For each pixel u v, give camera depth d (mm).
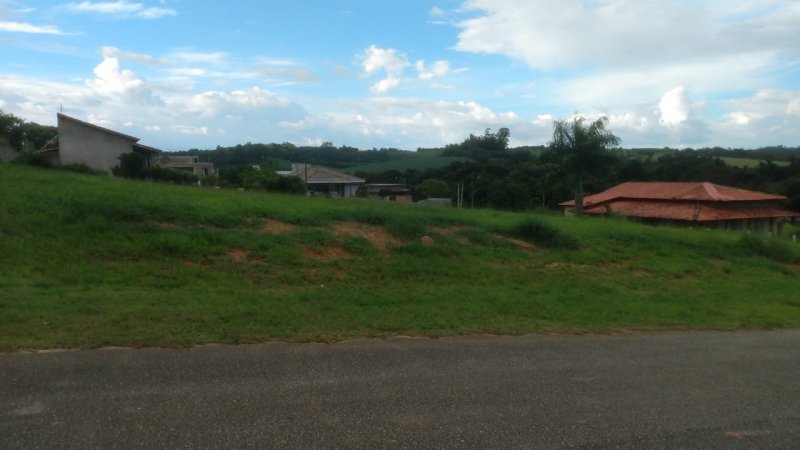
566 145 29734
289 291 8375
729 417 4387
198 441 3475
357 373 4902
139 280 8047
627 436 3934
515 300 9047
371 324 6691
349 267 10289
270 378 4629
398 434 3760
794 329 8391
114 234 9734
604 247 15031
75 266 8242
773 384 5312
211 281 8508
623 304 9492
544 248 14211
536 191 44500
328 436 3666
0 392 3980
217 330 5895
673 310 9266
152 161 41281
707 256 15906
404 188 60375
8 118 46062
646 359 6000
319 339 5891
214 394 4211
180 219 11375
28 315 5840
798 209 45938
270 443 3516
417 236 13055
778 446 3895
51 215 10133
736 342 7156
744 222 38125
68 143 35344
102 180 17016
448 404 4320
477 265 11602
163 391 4203
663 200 40031
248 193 18484
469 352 5828
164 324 5945
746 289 12258
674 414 4391
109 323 5816
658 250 15570
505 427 3965
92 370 4523
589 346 6445
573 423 4105
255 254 10078
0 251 8289
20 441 3324
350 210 14531
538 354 5918
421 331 6574
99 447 3320
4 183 12945
